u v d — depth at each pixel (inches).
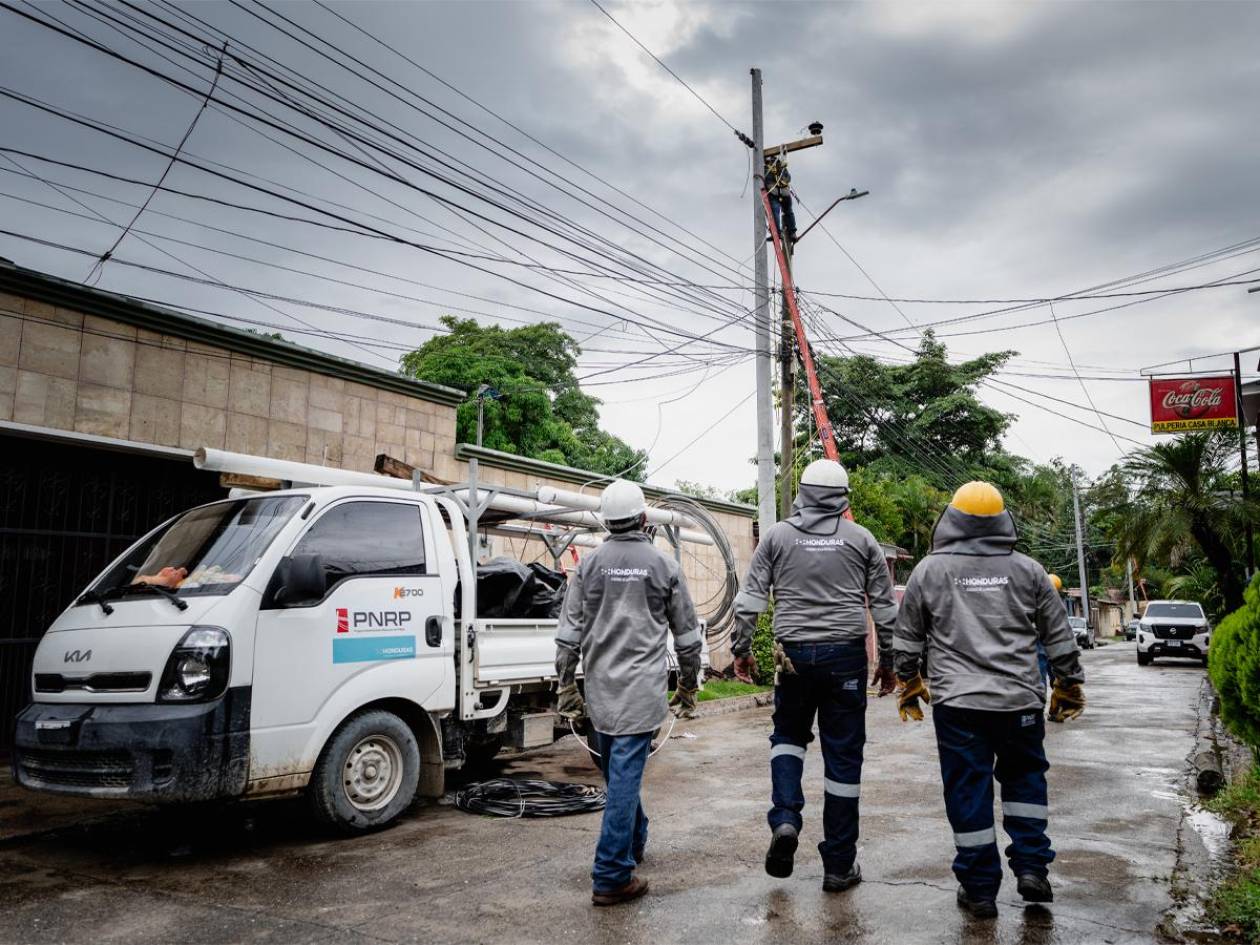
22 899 172.9
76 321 342.3
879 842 208.7
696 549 722.8
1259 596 229.0
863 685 171.9
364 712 226.4
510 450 1122.7
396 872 188.4
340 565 226.2
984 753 158.9
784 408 676.7
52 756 197.3
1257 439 826.2
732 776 306.3
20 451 332.2
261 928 155.2
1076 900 165.2
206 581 210.7
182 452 367.6
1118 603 2792.8
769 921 154.5
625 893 165.5
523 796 259.3
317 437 426.0
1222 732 418.6
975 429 1827.0
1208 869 185.9
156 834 225.6
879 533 1230.9
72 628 213.2
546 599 306.3
